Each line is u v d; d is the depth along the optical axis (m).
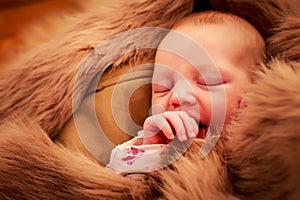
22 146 0.72
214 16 0.81
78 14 0.92
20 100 0.84
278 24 0.81
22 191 0.68
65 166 0.69
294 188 0.57
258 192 0.61
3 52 1.21
